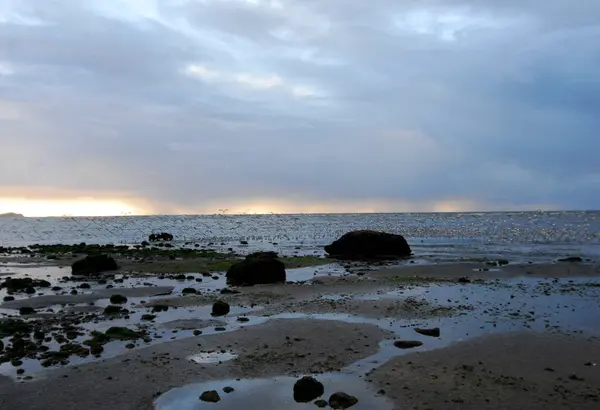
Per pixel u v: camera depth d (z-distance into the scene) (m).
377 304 21.33
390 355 14.31
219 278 30.69
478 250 49.41
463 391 11.65
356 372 12.97
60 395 11.59
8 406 11.04
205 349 14.86
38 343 15.52
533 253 45.41
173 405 11.08
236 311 20.36
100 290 26.00
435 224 116.38
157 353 14.51
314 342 15.52
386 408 10.80
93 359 14.06
